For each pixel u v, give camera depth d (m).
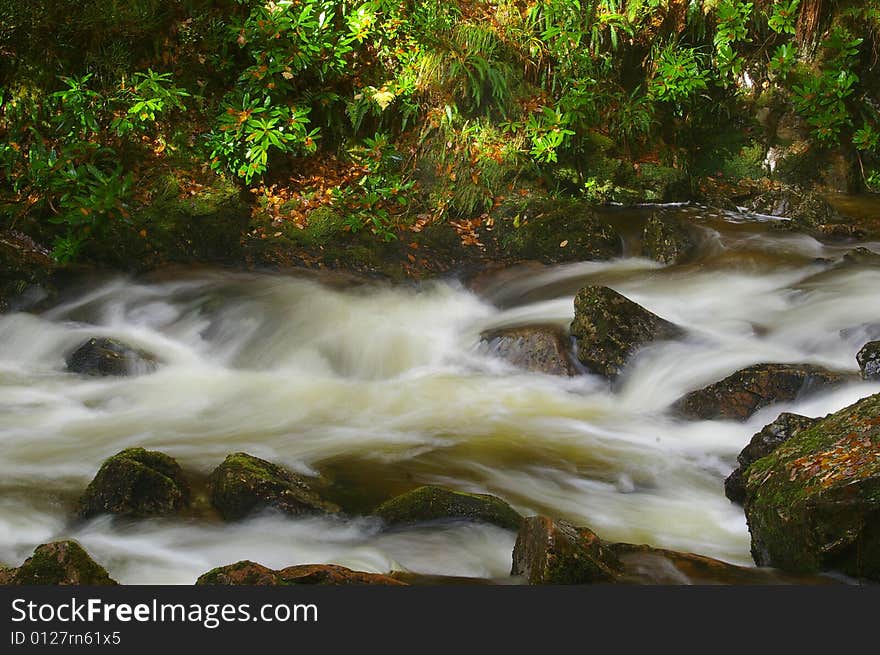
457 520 5.50
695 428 7.18
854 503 4.62
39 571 4.50
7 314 9.01
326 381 8.52
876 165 12.93
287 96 11.26
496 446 6.98
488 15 11.97
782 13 12.66
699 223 11.20
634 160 12.37
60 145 10.44
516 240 10.80
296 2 10.93
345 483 6.23
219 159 10.66
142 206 10.20
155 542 5.38
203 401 7.91
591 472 6.54
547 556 4.62
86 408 7.69
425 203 11.20
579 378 8.12
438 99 11.46
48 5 10.39
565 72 12.06
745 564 5.26
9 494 6.02
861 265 9.76
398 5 11.22
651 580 4.72
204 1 11.07
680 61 12.22
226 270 10.06
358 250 10.43
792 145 12.93
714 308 9.12
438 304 9.84
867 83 13.05
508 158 11.39
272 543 5.37
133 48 10.99
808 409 6.96
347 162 11.47
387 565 5.08
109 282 9.59
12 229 9.70
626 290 9.73
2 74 10.52
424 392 8.18
